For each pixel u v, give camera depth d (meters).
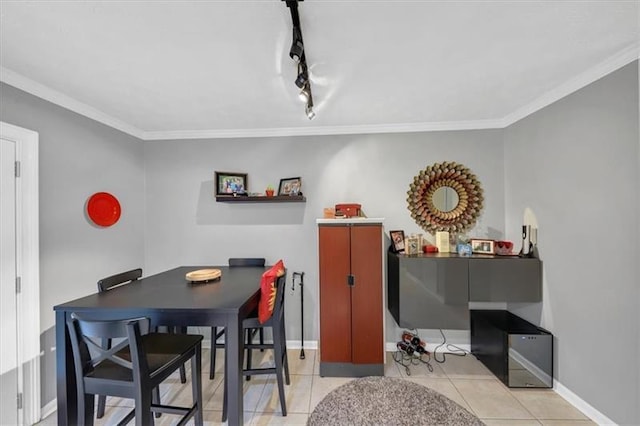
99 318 1.47
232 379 1.47
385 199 2.93
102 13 1.29
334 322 2.43
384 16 1.33
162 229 3.05
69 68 1.77
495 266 2.39
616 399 1.71
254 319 1.91
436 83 2.02
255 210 3.02
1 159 1.77
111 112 2.50
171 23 1.37
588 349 1.89
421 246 2.78
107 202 2.56
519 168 2.59
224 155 3.04
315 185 2.98
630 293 1.63
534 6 1.29
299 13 1.30
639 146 1.58
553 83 2.04
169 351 1.54
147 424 1.31
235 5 1.25
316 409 0.89
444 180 2.88
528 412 1.96
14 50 1.58
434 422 0.81
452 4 1.26
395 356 2.76
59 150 2.13
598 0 1.25
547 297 2.26
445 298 2.44
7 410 1.77
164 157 3.06
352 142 2.95
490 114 2.65
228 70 1.81
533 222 2.42
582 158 1.93
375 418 0.83
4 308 1.77
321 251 2.45
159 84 1.99
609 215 1.75
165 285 1.99
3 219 1.78
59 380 1.46
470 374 2.45
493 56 1.69
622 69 1.66
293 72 1.84
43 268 1.99
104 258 2.54
